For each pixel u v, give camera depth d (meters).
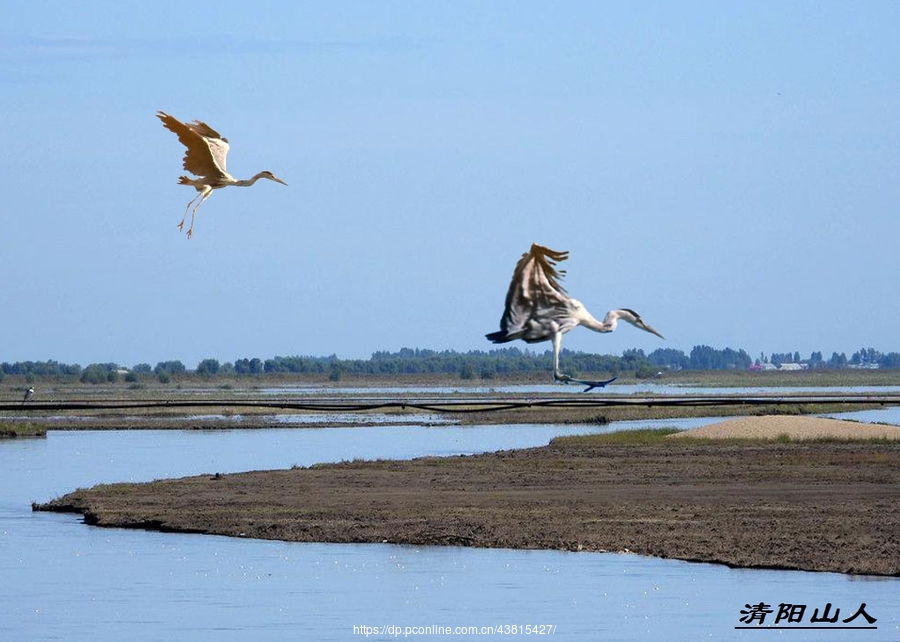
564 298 20.06
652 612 42.44
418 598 44.91
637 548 53.44
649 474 80.19
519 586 46.62
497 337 19.86
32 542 57.75
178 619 42.28
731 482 75.06
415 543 56.25
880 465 83.44
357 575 49.12
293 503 68.25
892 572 47.88
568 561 51.50
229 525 61.31
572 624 41.00
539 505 65.81
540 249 19.84
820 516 60.47
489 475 81.38
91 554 54.44
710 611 42.56
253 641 39.38
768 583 46.81
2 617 42.69
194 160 26.52
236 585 47.62
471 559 52.28
